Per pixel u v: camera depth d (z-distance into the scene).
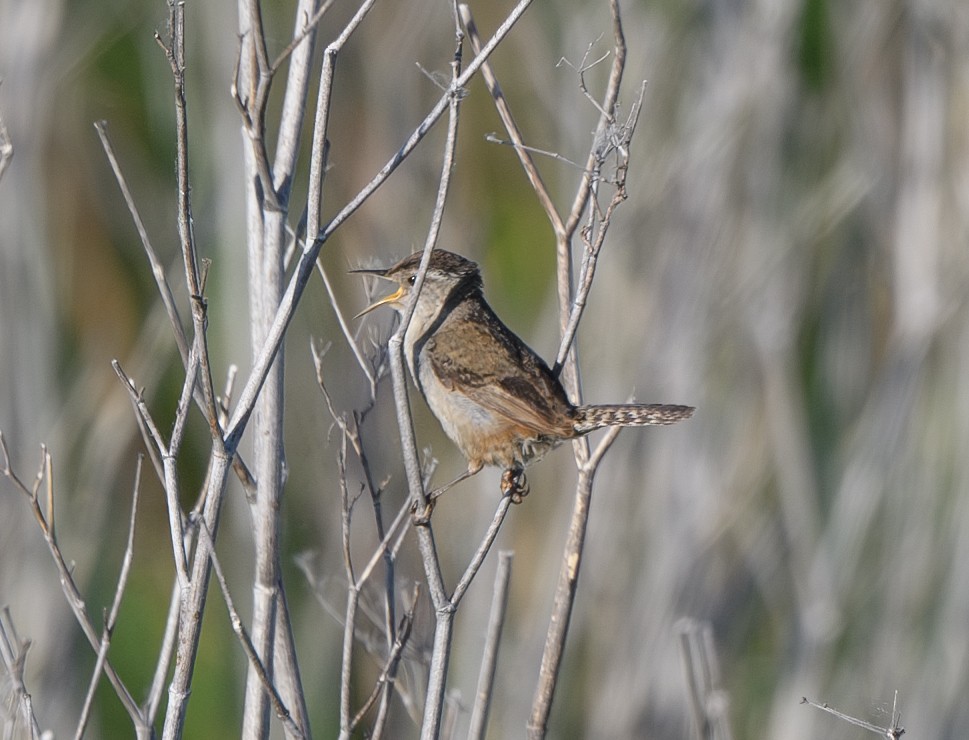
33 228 13.29
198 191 13.55
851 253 15.48
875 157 14.34
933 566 14.12
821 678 13.80
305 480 11.53
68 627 12.39
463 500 13.65
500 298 16.08
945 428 14.34
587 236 6.74
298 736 6.25
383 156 14.01
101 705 14.05
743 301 13.02
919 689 13.84
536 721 7.49
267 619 7.02
